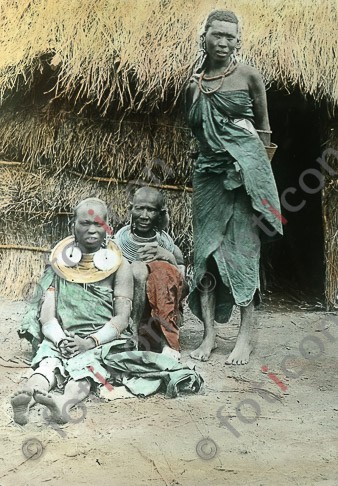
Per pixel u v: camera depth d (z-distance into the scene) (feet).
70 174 20.29
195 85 15.70
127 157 20.13
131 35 19.04
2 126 20.08
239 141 15.42
